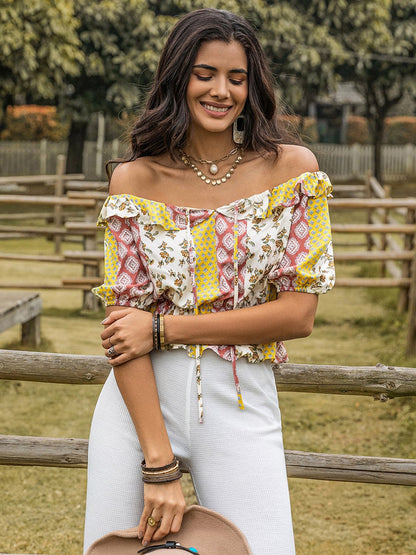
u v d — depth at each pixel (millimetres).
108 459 1823
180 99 1819
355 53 20078
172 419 1808
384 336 7523
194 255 1786
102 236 12258
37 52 15727
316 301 1833
